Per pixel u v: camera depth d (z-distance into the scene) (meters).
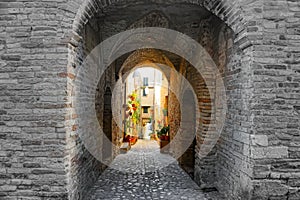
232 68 4.86
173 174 7.36
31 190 3.86
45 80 3.87
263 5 3.87
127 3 5.61
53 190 3.86
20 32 3.87
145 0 5.41
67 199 3.87
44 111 3.86
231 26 4.29
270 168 3.84
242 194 4.22
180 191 5.88
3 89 3.87
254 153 3.84
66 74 3.88
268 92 3.85
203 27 6.21
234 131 4.68
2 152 3.86
